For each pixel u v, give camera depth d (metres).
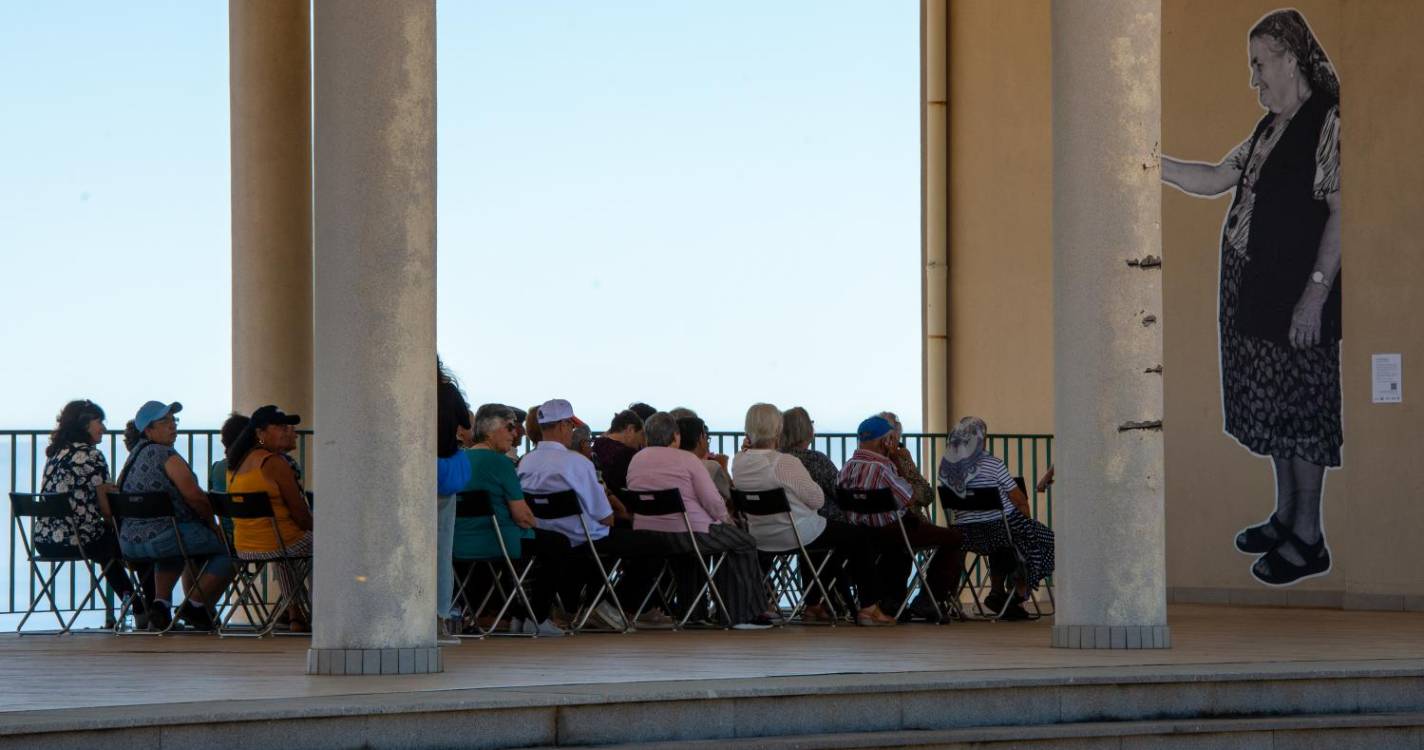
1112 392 14.39
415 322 12.44
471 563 17.36
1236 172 22.62
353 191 12.33
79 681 11.73
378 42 12.34
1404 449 21.09
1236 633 16.39
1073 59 14.49
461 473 15.38
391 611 12.20
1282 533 22.16
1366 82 21.53
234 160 23.61
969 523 19.58
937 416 27.62
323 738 9.51
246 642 16.58
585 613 17.86
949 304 27.67
